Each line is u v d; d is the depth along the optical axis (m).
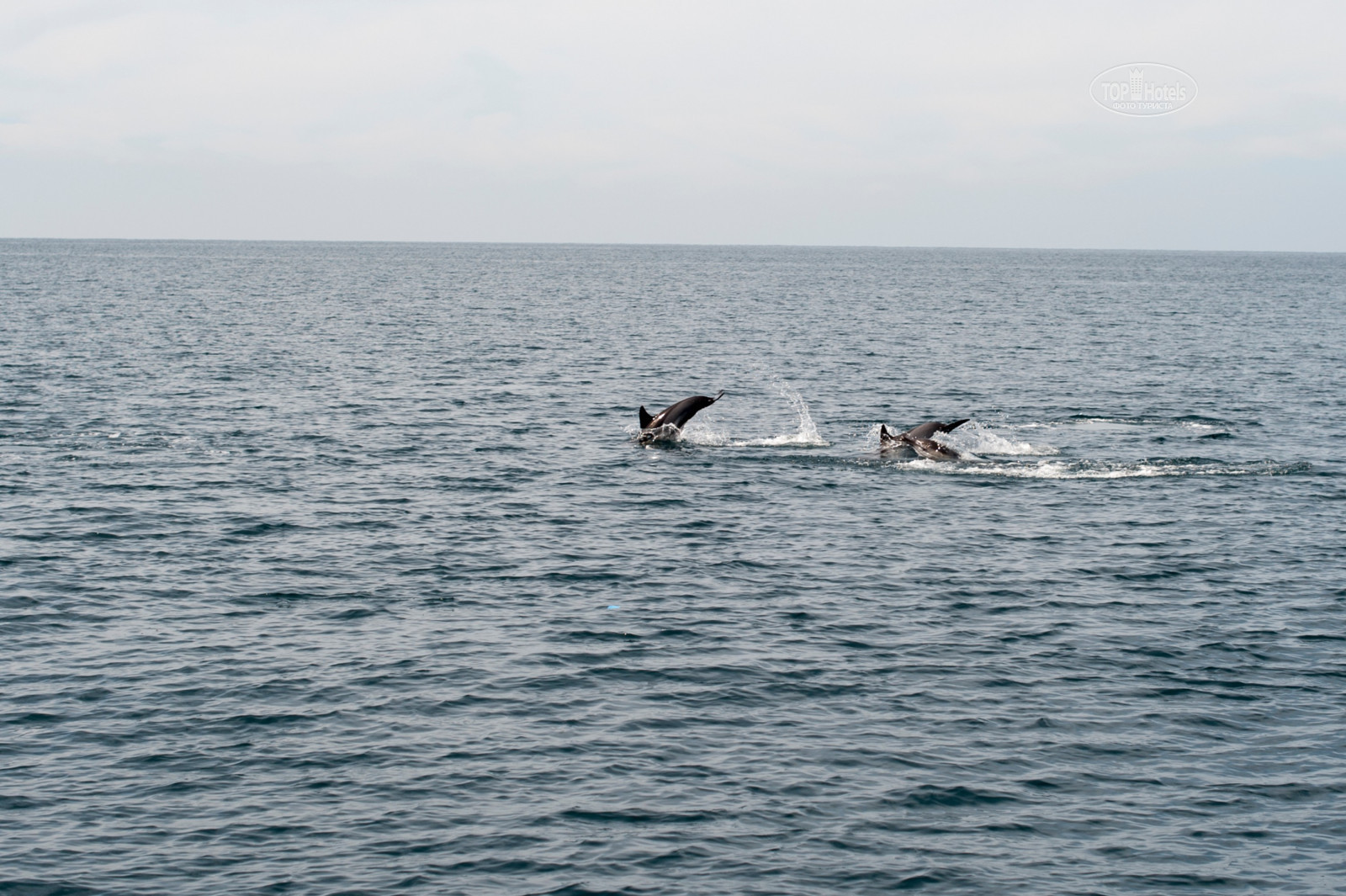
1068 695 21.08
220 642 23.23
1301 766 18.38
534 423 50.88
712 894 14.97
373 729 19.39
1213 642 23.77
